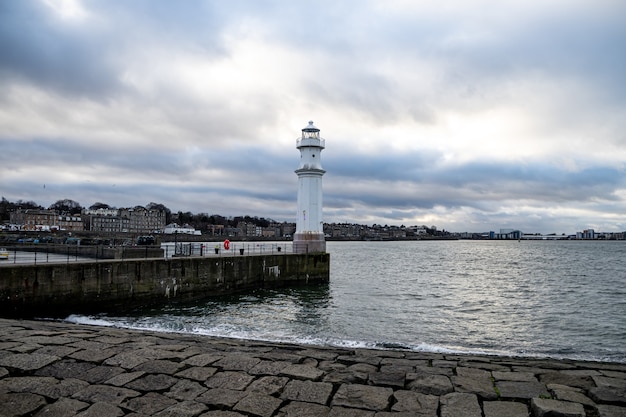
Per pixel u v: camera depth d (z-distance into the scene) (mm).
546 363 9688
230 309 25172
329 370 8320
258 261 33219
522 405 6598
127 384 7246
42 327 12328
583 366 9273
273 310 24938
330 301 28484
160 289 26094
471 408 6449
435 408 6453
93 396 6754
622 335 19531
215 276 29641
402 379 7824
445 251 125188
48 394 6797
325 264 37344
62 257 34156
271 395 6898
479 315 24078
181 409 6320
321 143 38219
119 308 24062
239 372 7914
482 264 68062
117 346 9484
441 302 28625
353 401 6680
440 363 9203
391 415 6199
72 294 22094
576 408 6195
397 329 20219
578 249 142750
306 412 6289
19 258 32844
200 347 9922
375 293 32688
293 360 8977
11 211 161250
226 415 6160
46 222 154000
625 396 6809
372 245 190500
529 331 20219
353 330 19766
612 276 47688
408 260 78812
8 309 19922
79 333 11055
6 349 9000
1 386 7027
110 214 175625
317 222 37938
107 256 34938
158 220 191625
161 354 8906
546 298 30844
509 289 35938
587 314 24562
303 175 38000
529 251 125688
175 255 32938
